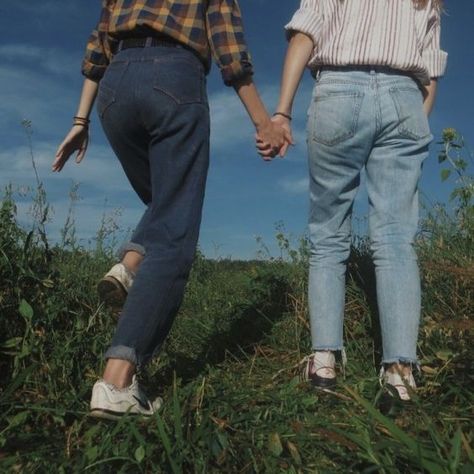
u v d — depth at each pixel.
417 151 2.85
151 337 2.48
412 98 2.82
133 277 2.71
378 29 2.78
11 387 2.41
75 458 2.12
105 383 2.39
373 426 2.23
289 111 2.88
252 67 2.62
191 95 2.52
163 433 2.08
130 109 2.54
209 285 5.52
